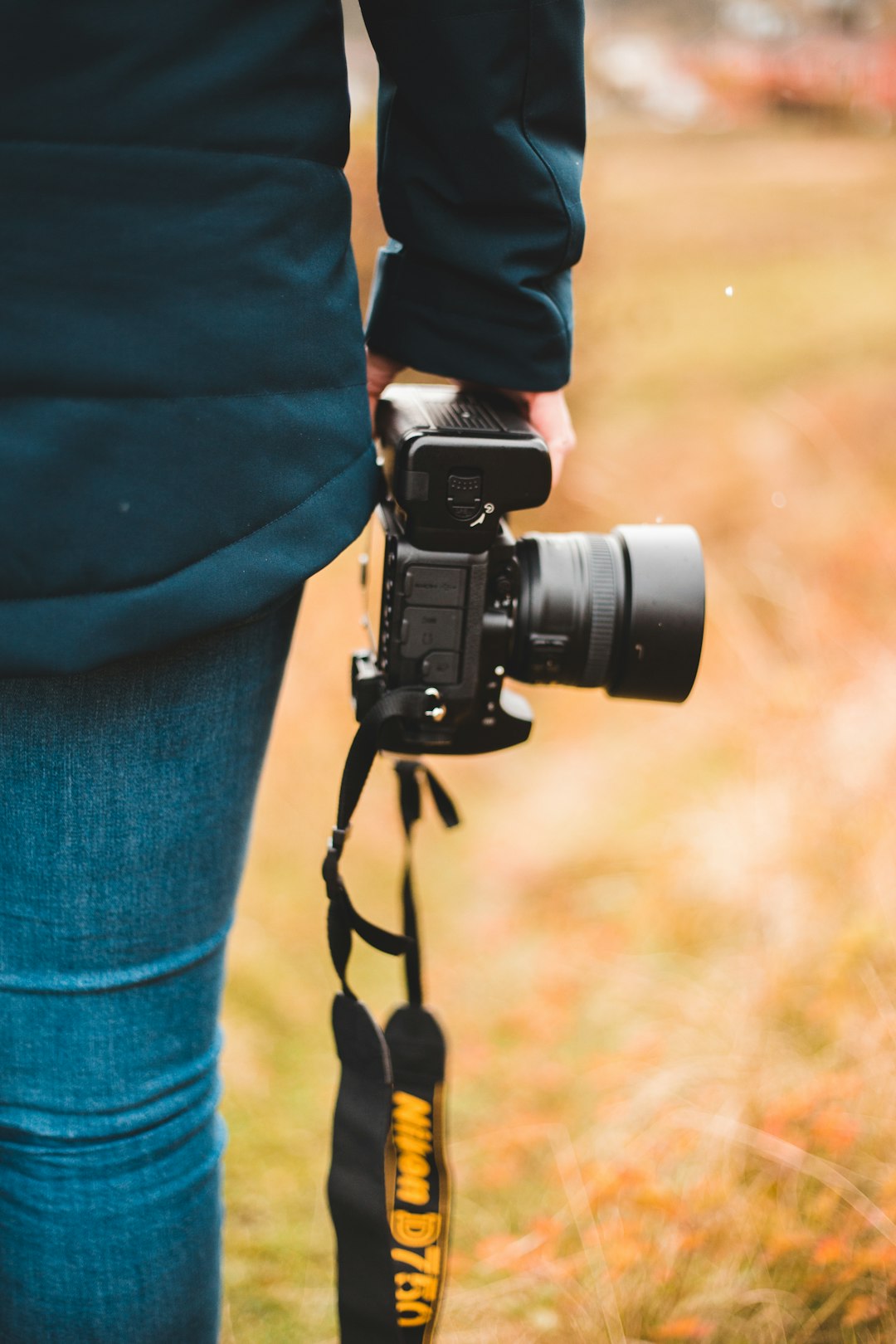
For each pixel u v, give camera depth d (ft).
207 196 2.61
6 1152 3.09
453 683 3.41
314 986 7.84
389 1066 3.32
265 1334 4.84
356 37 8.11
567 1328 4.63
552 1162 5.87
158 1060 3.12
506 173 3.23
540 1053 6.91
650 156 21.03
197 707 2.93
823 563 10.25
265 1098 6.55
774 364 16.79
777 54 18.80
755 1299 4.50
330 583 11.03
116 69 2.48
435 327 3.49
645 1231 5.02
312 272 2.86
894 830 6.76
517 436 3.26
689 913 7.52
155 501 2.62
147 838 2.94
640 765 9.82
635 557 3.54
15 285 2.49
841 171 20.76
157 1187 3.13
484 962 8.14
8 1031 3.00
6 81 2.43
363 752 3.31
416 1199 3.68
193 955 3.13
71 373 2.52
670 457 14.48
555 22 3.14
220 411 2.67
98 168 2.50
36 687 2.75
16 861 2.89
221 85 2.60
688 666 3.57
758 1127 5.33
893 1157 4.92
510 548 3.42
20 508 2.51
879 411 13.80
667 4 18.61
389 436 3.45
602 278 16.38
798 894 6.78
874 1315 4.28
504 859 9.50
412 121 3.31
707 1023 6.40
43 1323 3.09
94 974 2.99
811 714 8.24
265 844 9.22
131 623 2.63
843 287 19.10
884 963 5.98
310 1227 5.52
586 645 3.53
